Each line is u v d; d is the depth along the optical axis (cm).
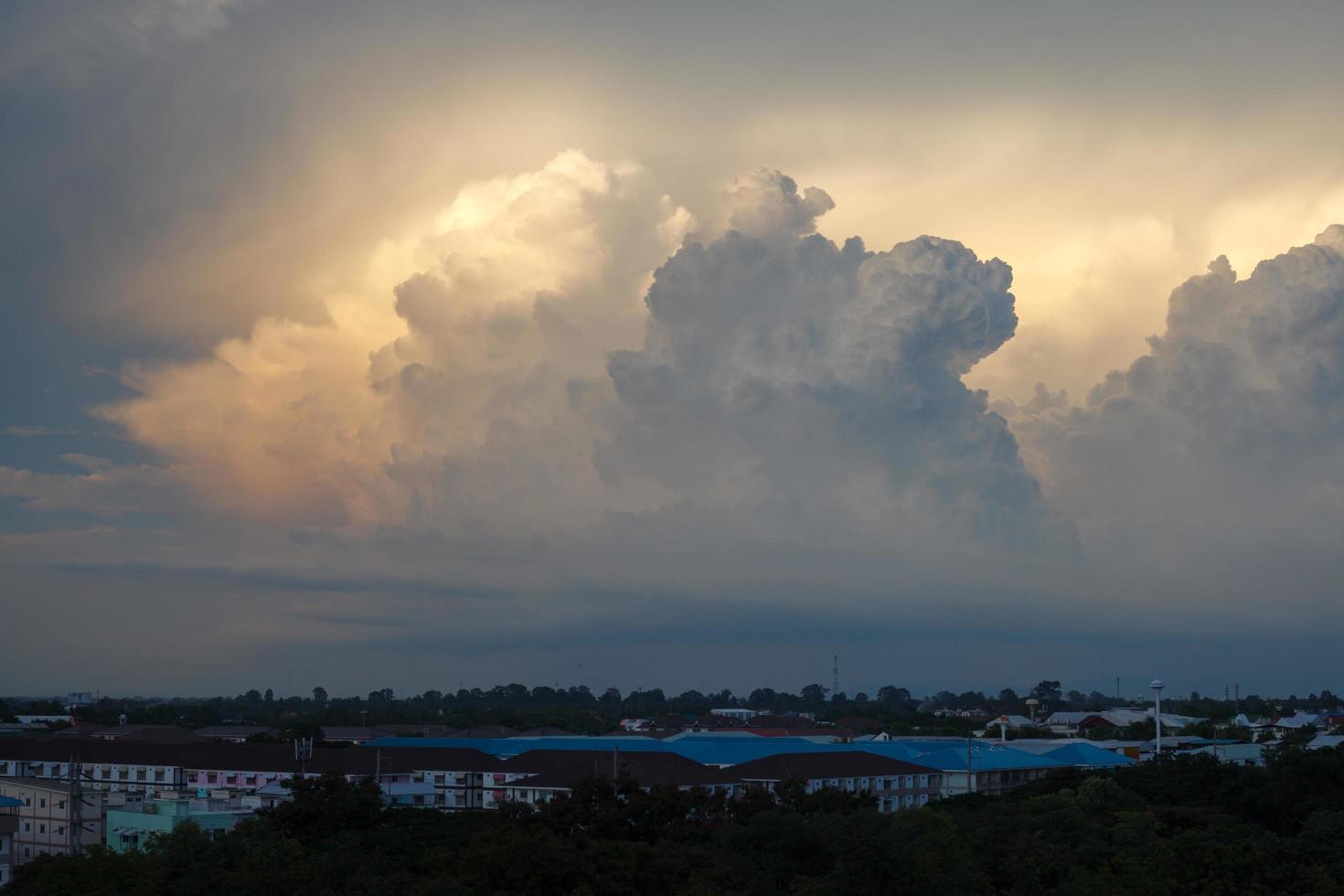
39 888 7831
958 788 14388
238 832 9394
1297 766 11250
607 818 9100
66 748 16400
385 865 8219
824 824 8769
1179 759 12756
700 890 7212
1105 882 7619
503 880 7431
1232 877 7219
